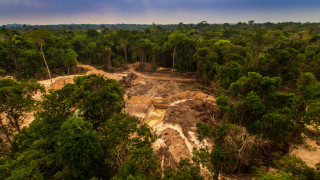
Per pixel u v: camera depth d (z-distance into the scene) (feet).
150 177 42.19
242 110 75.87
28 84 68.95
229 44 170.30
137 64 263.90
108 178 49.37
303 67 150.71
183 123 99.76
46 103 60.29
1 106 62.44
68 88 64.39
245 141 54.54
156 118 113.60
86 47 269.03
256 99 68.13
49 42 237.04
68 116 63.46
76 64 209.15
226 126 59.26
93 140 44.88
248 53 160.56
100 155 46.47
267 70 138.82
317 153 72.28
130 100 131.23
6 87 63.05
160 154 74.28
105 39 308.60
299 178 41.14
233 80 115.14
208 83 159.63
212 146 78.54
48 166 43.88
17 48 208.85
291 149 73.26
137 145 49.88
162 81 181.78
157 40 305.94
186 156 73.36
